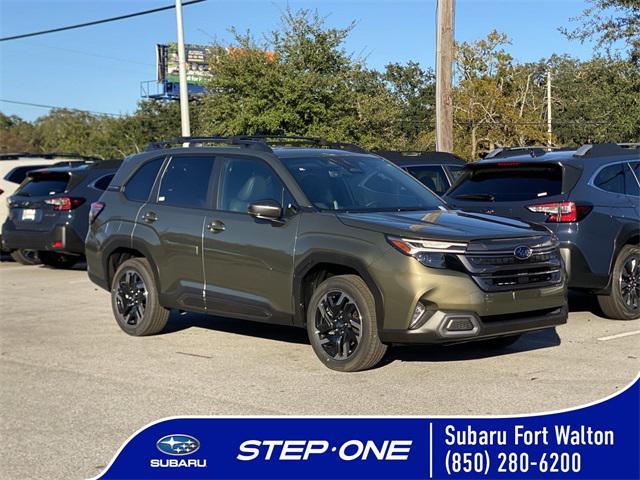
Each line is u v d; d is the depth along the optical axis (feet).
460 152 132.87
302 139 28.91
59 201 46.78
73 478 16.24
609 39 78.48
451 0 52.85
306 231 23.49
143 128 202.28
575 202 28.14
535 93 156.25
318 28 88.33
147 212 28.17
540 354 24.77
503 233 22.09
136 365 24.71
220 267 25.62
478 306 21.07
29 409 20.58
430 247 21.18
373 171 26.53
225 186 26.32
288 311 23.98
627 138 81.15
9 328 31.01
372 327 21.94
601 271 28.58
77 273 48.55
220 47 89.71
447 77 53.16
